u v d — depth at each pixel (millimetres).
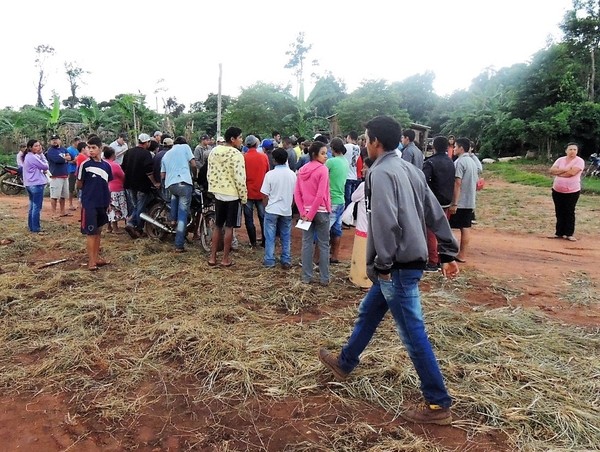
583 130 26578
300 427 2812
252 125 27203
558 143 27344
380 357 3521
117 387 3238
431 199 2900
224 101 37688
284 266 5973
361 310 3117
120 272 5840
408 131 6941
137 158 7297
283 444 2660
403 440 2670
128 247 7070
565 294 5270
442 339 3883
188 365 3514
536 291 5359
